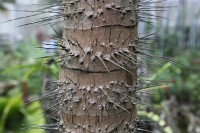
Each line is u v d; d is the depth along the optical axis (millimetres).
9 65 2928
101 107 864
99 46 858
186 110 2227
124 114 883
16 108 2090
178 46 2816
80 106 873
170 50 2654
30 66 2150
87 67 861
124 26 865
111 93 867
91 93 865
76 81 872
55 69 1741
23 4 3602
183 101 2344
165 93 2213
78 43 865
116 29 859
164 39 2506
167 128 1843
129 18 873
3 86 2693
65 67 886
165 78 2186
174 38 2842
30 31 3301
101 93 864
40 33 2707
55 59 935
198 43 3045
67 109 886
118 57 866
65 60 886
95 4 854
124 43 869
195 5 3129
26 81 2221
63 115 897
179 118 2186
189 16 3105
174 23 3035
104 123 870
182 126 2170
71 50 874
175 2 2996
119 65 857
